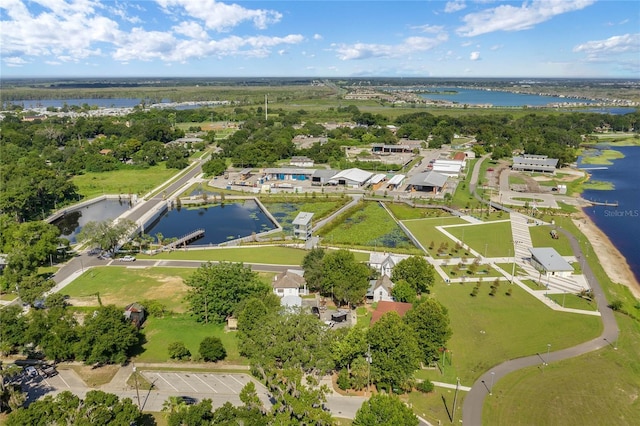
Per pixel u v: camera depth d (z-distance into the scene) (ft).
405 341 238.27
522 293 352.28
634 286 379.76
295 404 190.39
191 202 632.79
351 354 244.01
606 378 250.78
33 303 322.75
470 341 287.48
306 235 477.36
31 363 267.59
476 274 386.52
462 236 479.82
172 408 205.77
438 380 250.98
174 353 267.18
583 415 223.10
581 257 422.00
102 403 187.83
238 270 323.98
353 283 317.63
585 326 304.30
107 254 441.27
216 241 493.77
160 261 424.46
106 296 351.25
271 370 218.18
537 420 219.82
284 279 342.85
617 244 472.44
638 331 300.40
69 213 609.01
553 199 623.36
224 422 184.24
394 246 460.55
